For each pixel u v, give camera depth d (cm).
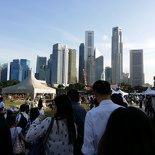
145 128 187
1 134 244
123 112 193
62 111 383
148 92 3438
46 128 375
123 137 185
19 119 734
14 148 557
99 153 211
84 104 4369
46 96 5684
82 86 12225
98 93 349
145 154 182
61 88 13825
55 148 372
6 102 4406
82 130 456
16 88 3788
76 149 405
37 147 375
